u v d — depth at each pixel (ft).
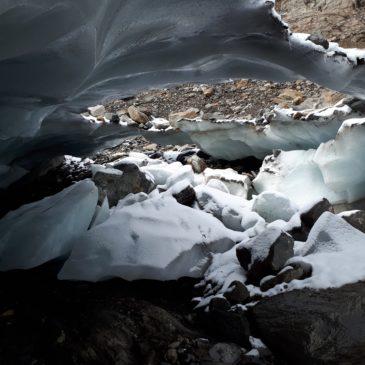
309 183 15.42
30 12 7.24
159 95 29.04
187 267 11.01
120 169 16.30
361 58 11.57
